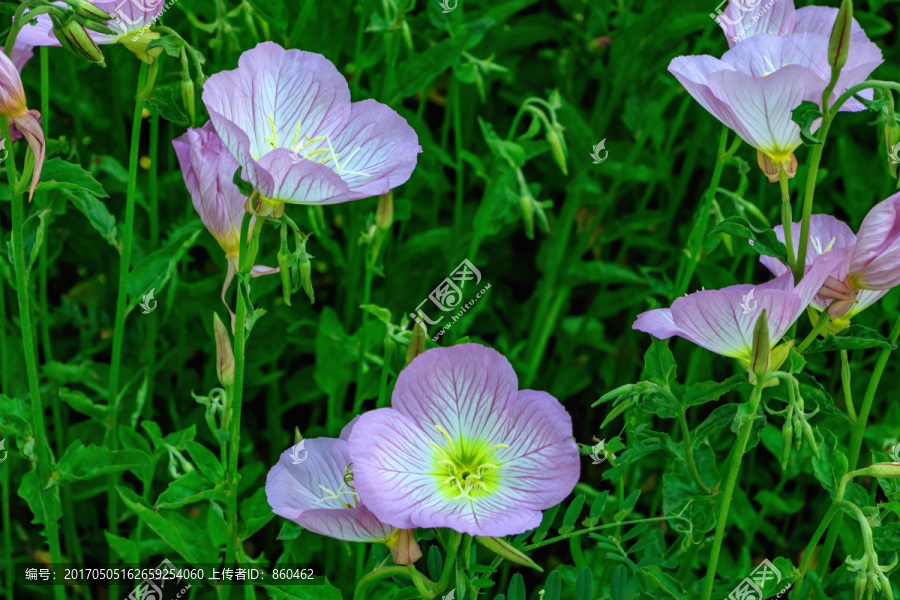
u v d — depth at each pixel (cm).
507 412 62
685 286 75
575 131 83
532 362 83
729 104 62
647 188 87
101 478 79
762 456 87
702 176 96
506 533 59
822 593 65
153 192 78
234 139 59
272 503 61
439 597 63
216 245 79
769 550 86
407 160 62
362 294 84
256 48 61
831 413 63
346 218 84
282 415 87
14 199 65
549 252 86
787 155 63
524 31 89
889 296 85
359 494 59
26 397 79
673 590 64
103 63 61
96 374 80
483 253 86
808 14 67
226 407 65
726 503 62
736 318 60
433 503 60
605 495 65
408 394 61
